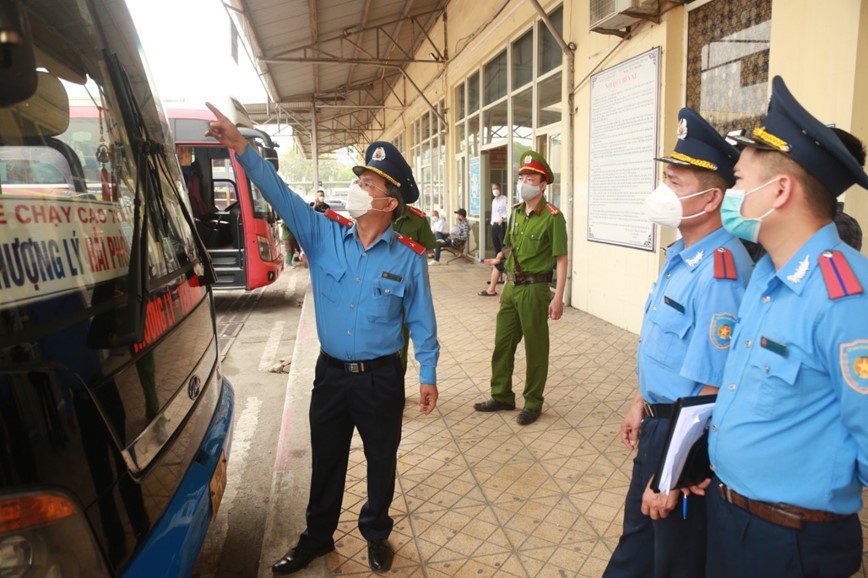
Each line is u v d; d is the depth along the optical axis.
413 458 3.52
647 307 1.96
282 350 6.68
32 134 1.60
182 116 8.13
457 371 5.17
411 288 2.45
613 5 5.37
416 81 17.22
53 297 1.48
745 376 1.41
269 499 3.22
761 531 1.38
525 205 3.94
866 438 1.20
